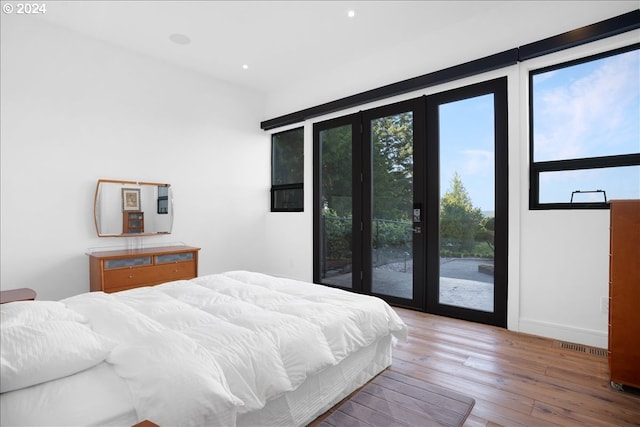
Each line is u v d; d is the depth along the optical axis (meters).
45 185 3.12
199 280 2.41
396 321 2.12
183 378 1.05
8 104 2.93
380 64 3.73
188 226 4.16
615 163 2.45
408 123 3.55
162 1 2.80
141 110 3.76
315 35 3.36
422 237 3.42
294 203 4.82
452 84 3.22
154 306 1.73
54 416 0.92
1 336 1.06
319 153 4.39
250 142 4.86
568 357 2.30
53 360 1.05
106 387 1.06
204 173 4.33
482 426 1.56
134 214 3.67
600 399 1.79
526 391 1.87
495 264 2.97
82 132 3.33
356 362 1.88
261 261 5.01
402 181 3.60
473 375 2.05
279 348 1.42
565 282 2.61
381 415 1.59
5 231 2.92
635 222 1.86
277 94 4.89
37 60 3.07
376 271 3.82
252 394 1.23
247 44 3.54
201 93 4.30
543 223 2.70
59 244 3.20
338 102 4.02
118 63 3.57
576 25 2.54
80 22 3.12
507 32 2.87
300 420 1.51
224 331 1.41
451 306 3.22
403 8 2.90
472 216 3.13
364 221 3.90
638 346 1.83
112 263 3.15
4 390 0.95
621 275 1.89
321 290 2.24
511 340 2.61
